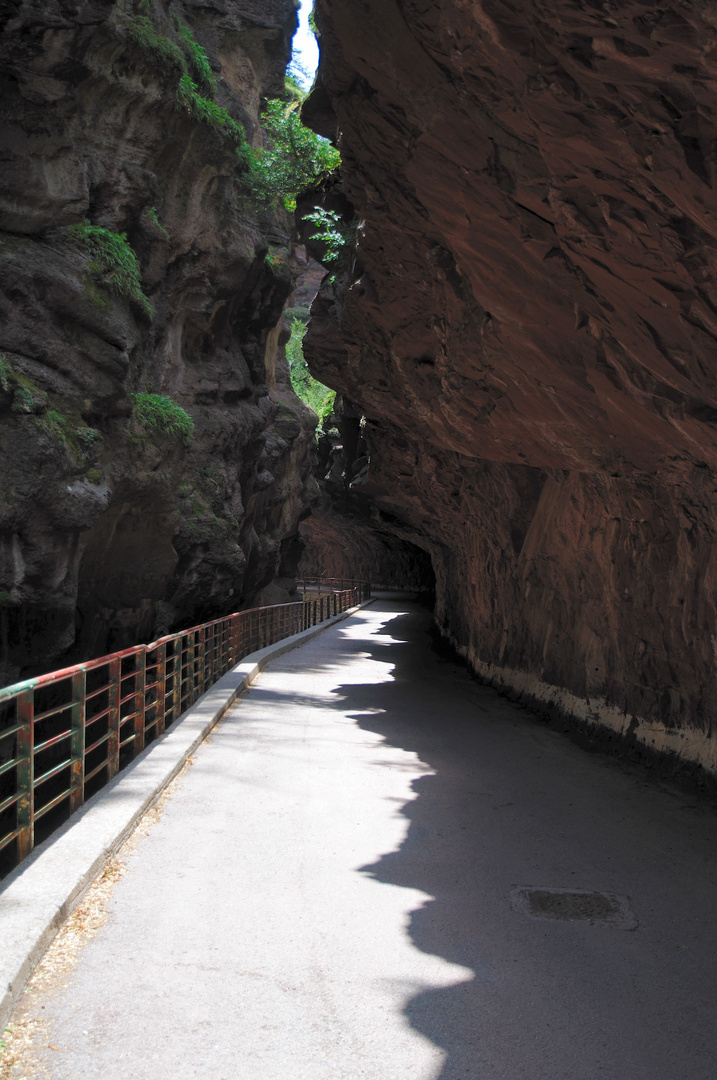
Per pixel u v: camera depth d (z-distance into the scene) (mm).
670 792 6930
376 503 23531
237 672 12641
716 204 3889
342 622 30656
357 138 7285
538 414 8047
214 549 17016
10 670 10430
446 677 15703
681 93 3609
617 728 8773
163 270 15398
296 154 13906
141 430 12852
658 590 7852
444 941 3869
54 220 10508
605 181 4434
